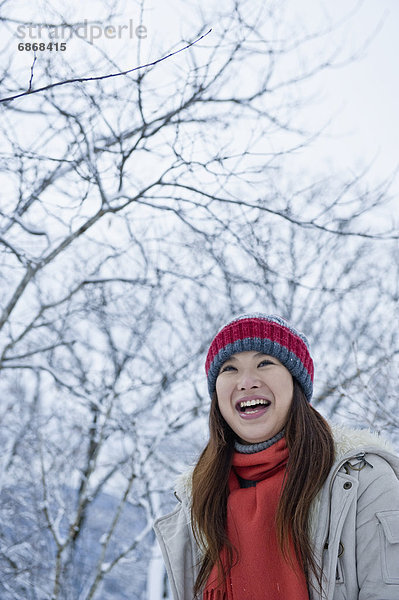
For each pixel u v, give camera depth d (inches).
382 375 172.1
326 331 265.4
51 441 266.1
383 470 71.1
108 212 194.7
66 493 265.4
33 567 251.8
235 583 72.4
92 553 269.6
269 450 77.5
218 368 83.1
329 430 77.4
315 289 235.6
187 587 79.3
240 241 221.5
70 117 181.0
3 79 165.0
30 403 271.1
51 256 195.9
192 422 271.3
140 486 250.4
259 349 79.7
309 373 82.7
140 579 269.9
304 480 72.4
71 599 244.7
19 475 263.0
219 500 78.3
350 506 69.5
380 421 152.2
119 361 273.6
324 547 69.4
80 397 261.7
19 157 180.5
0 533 257.9
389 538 66.2
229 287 256.8
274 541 72.1
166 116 190.5
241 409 80.1
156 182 196.5
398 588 64.7
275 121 196.2
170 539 81.9
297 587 68.7
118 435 273.4
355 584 67.4
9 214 189.3
